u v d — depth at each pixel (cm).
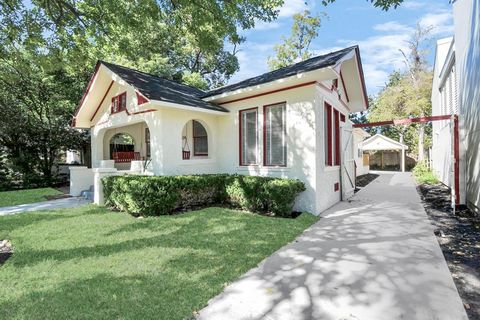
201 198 804
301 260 415
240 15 792
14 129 1402
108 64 964
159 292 318
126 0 771
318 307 293
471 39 772
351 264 400
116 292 317
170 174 841
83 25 887
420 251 448
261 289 330
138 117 916
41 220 650
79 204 872
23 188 1483
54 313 278
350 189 1039
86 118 1175
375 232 555
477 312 286
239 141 916
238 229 567
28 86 1427
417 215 701
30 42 919
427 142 2664
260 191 723
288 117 787
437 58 1616
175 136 859
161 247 462
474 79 741
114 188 767
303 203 749
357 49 877
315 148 727
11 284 340
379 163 3250
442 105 1512
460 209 773
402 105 2577
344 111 1046
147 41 1792
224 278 353
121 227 584
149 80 1004
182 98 890
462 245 484
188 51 2280
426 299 307
